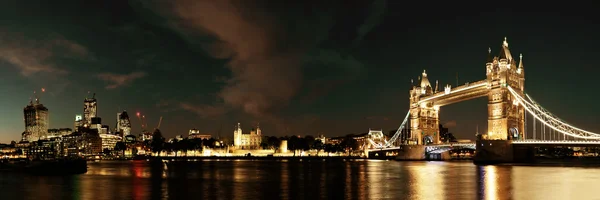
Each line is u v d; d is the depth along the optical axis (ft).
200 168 536.42
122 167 589.32
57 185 307.37
